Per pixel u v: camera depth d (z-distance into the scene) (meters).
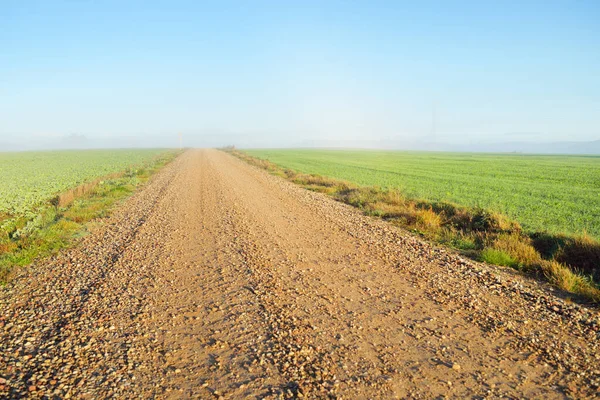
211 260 9.06
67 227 12.44
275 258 9.13
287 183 26.70
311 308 6.30
